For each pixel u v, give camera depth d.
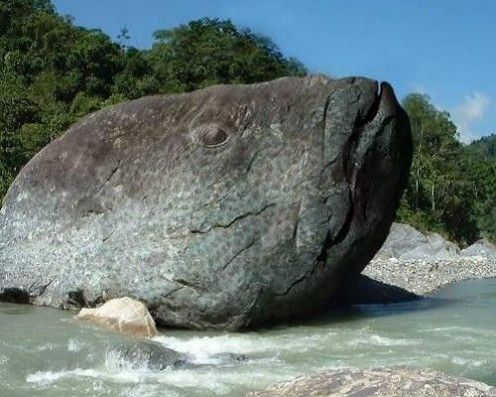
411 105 74.00
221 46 67.06
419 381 5.41
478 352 10.81
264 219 12.91
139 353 9.57
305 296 13.34
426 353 10.70
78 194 14.34
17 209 15.00
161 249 12.99
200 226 12.89
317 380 5.73
